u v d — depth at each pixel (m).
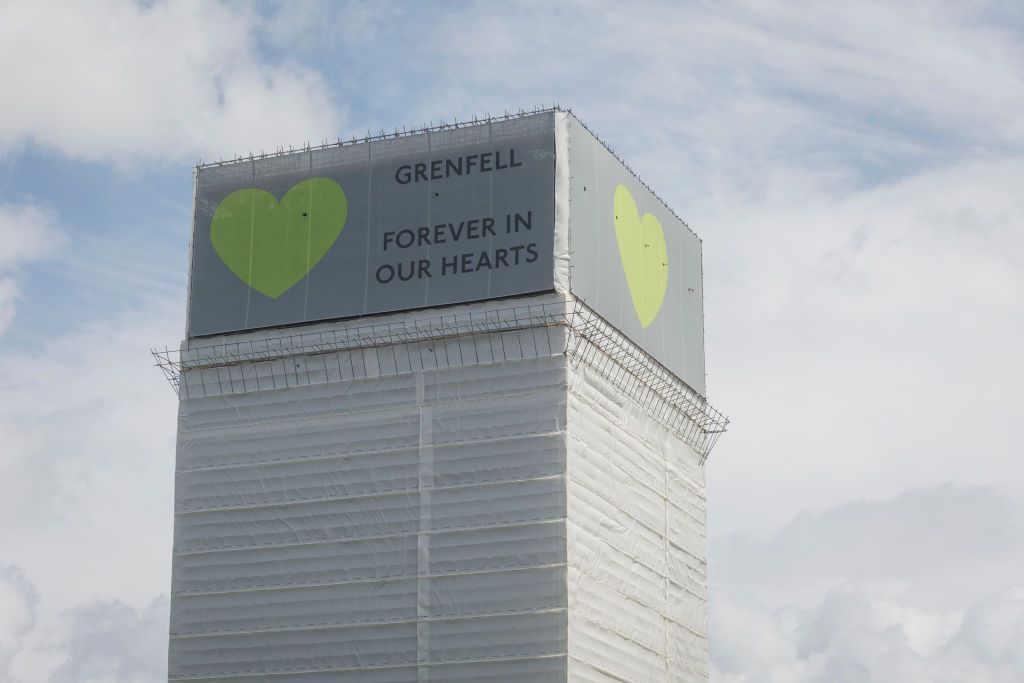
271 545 108.50
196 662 108.00
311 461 109.25
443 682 102.69
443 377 108.00
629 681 108.06
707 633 120.75
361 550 106.56
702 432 124.75
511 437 105.56
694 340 126.06
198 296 115.06
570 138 110.38
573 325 106.88
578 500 104.81
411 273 110.69
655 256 121.31
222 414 112.12
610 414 110.81
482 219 110.12
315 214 114.06
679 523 118.69
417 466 106.88
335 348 110.75
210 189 117.06
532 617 102.00
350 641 105.25
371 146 114.00
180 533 110.62
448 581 104.12
